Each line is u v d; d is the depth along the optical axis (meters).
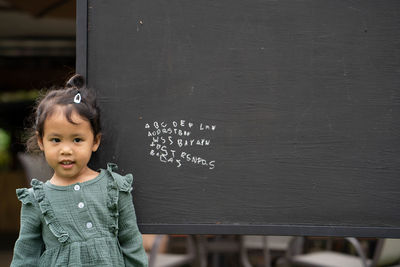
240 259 3.85
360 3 2.11
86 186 1.83
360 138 2.10
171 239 3.87
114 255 1.79
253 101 2.12
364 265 3.20
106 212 1.82
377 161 2.09
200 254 3.55
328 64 2.11
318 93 2.11
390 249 3.18
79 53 2.10
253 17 2.12
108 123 2.11
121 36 2.12
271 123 2.11
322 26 2.12
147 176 2.10
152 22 2.13
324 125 2.11
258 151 2.11
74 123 1.75
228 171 2.11
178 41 2.12
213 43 2.12
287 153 2.11
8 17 5.69
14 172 6.81
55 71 7.23
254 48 2.12
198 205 2.10
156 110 2.11
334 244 4.11
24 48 6.73
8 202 6.76
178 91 2.12
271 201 2.10
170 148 2.11
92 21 2.12
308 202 2.09
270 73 2.12
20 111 8.34
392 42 2.10
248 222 2.10
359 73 2.11
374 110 2.10
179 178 2.11
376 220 2.08
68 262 1.74
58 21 5.86
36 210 1.79
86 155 1.80
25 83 7.40
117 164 2.10
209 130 2.11
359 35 2.11
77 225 1.78
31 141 2.03
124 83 2.12
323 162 2.10
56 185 1.83
